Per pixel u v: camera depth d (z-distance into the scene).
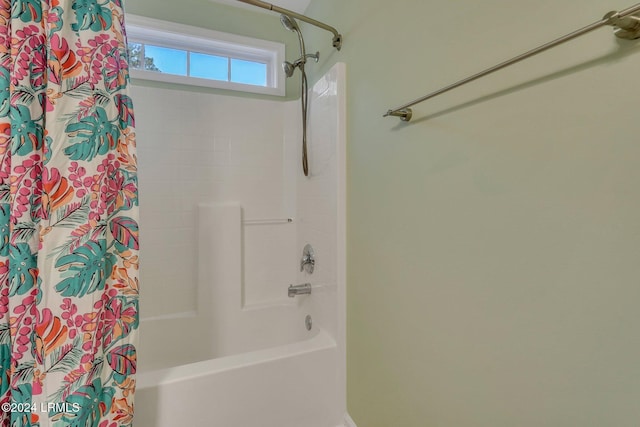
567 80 0.48
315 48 1.73
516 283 0.58
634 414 0.41
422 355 0.86
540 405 0.54
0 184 0.68
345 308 1.33
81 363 0.73
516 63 0.56
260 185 2.06
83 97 0.76
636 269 0.40
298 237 2.00
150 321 1.74
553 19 0.50
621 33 0.41
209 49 1.98
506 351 0.60
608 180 0.43
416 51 0.86
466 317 0.70
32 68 0.71
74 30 0.75
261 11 2.04
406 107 0.84
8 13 0.69
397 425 0.98
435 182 0.79
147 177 1.78
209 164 1.93
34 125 0.71
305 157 1.72
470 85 0.67
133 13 1.74
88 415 0.74
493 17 0.61
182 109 1.86
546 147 0.51
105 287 0.81
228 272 1.91
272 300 2.07
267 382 1.20
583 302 0.47
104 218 0.79
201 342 1.84
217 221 1.89
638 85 0.40
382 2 1.03
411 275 0.90
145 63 1.83
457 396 0.73
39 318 0.69
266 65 2.13
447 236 0.75
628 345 0.42
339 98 1.32
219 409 1.12
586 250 0.46
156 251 1.81
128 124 0.89
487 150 0.63
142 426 1.01
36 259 0.72
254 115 2.04
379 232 1.07
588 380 0.47
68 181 0.73
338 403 1.33
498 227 0.61
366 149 1.15
